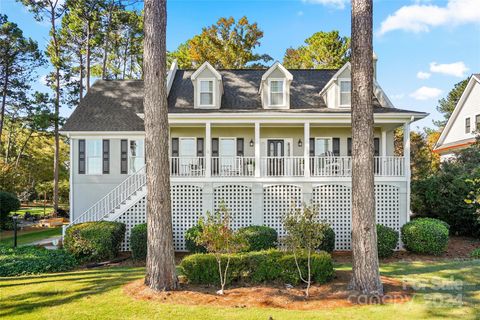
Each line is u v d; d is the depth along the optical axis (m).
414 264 10.27
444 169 16.33
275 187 13.66
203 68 15.66
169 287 7.30
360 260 7.13
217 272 7.62
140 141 15.95
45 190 31.03
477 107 23.95
